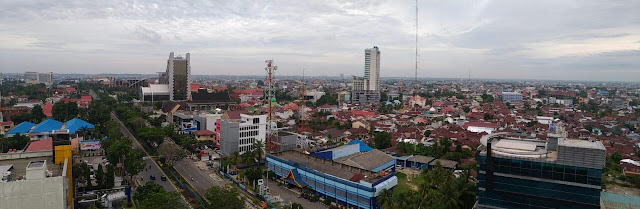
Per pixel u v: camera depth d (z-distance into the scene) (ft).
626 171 572.10
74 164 464.24
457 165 629.10
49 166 399.85
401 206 371.76
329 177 469.57
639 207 419.13
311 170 497.05
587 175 312.71
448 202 375.86
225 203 374.63
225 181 535.60
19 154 421.18
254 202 452.35
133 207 427.74
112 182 467.52
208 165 616.39
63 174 323.16
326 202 455.63
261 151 607.37
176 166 602.85
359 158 554.87
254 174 516.32
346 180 452.76
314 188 492.95
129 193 443.32
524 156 339.16
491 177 347.77
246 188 501.97
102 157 637.30
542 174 329.52
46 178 293.84
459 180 415.64
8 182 281.13
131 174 491.72
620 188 529.04
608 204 425.69
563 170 321.32
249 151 609.83
